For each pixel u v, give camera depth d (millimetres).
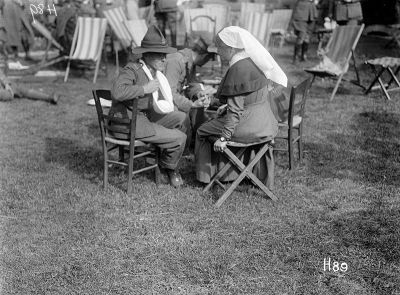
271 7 16312
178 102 5188
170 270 3596
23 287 3395
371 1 14562
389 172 5320
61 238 4008
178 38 10984
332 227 4168
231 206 4562
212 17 10984
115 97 4520
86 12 11766
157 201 4676
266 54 4340
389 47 13055
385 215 4332
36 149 6191
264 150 4613
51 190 4934
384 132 6703
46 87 9898
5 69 10797
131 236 4055
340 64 8906
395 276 3486
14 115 7777
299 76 10641
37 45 15070
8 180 5164
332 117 7512
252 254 3783
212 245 3916
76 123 7387
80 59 10438
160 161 4988
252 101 4480
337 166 5531
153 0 11438
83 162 5723
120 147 5289
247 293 3340
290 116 5223
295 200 4691
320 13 14500
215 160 4930
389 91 8945
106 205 4613
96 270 3586
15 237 4016
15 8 11422
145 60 4762
